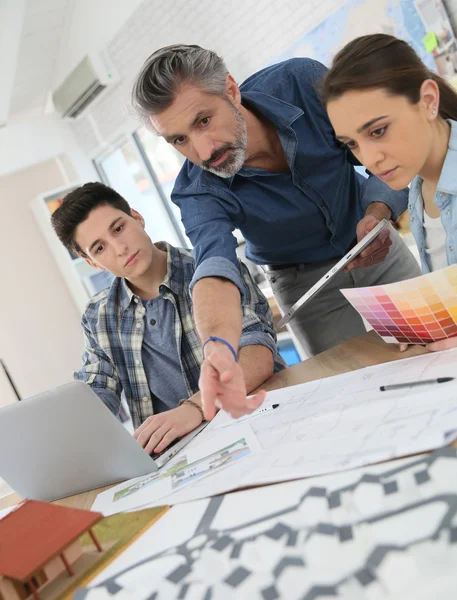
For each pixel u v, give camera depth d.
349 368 1.15
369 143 1.02
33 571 0.69
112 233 1.63
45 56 4.96
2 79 4.43
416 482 0.60
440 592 0.48
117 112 5.13
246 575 0.60
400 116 0.99
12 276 6.06
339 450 0.76
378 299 1.03
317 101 1.53
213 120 1.28
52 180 6.21
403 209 1.60
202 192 1.47
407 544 0.54
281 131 1.48
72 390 1.03
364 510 0.61
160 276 1.69
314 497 0.66
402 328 1.04
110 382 1.67
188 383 1.65
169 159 5.04
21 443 1.10
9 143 5.52
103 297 1.73
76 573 0.75
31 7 4.18
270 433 0.98
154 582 0.65
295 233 1.64
